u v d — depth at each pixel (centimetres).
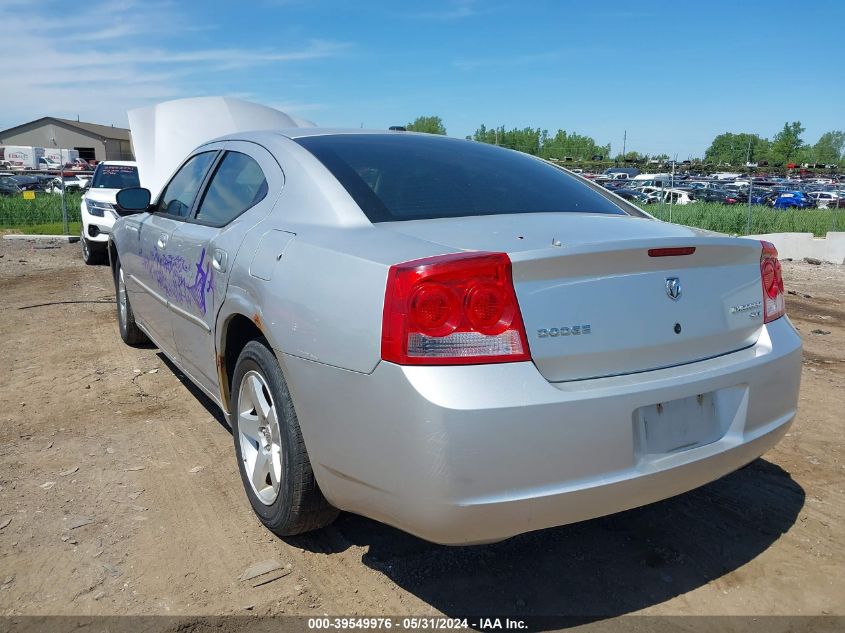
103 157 7350
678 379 237
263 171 332
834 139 13262
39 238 1500
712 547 293
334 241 256
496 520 212
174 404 451
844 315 789
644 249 233
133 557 279
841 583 268
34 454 372
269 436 290
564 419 213
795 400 282
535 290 218
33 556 278
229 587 261
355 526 305
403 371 211
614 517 317
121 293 577
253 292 283
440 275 211
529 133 11019
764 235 1417
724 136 12538
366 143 335
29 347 587
